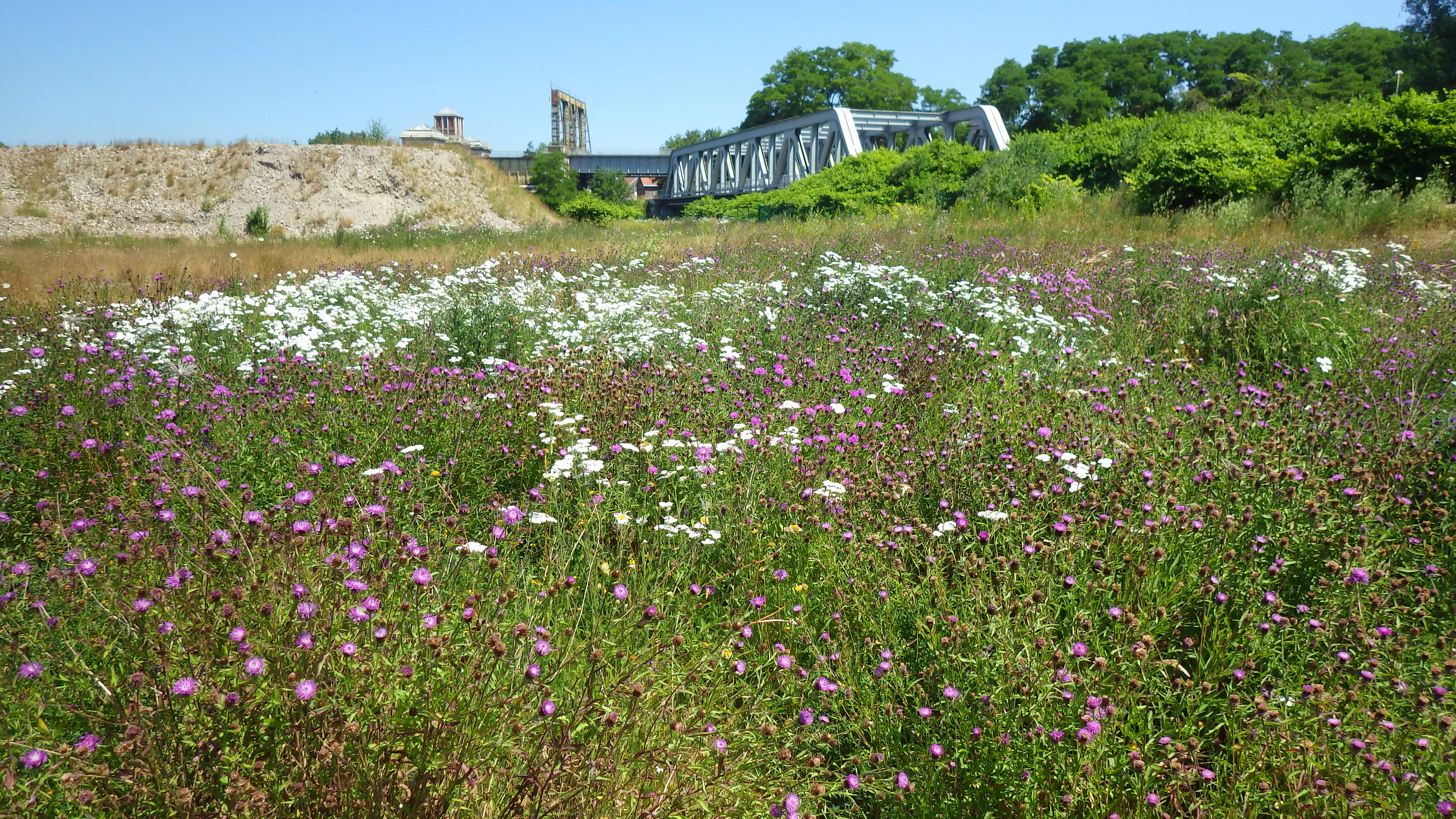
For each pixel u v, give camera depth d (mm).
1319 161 19281
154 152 40969
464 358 6445
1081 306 7949
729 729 2453
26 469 3822
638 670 2334
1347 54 70125
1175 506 3369
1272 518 3361
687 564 3277
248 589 2129
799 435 4414
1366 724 2404
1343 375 5797
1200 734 2566
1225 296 7871
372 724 1936
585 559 3273
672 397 4922
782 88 85875
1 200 36719
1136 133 27141
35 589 2475
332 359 6148
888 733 2570
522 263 13328
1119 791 2297
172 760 1792
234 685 1916
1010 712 2408
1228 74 74625
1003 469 3957
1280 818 2232
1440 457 3992
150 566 2414
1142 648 2479
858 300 8031
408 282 11852
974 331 7066
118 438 4250
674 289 9789
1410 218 14883
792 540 3459
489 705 2027
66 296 9688
